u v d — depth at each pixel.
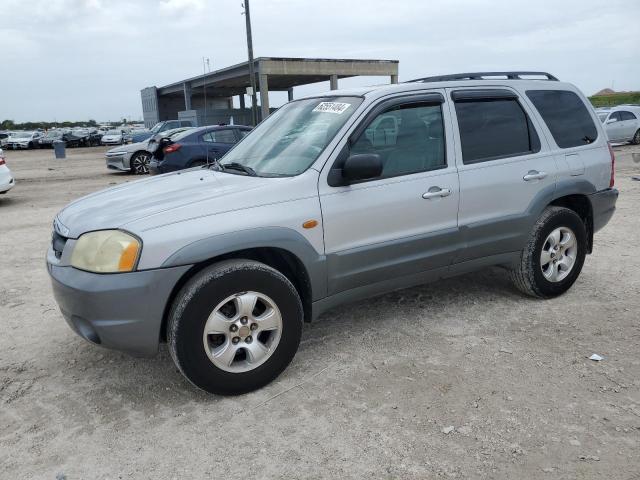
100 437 2.98
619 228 7.45
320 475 2.62
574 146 4.74
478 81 4.34
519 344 3.93
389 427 2.97
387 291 4.01
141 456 2.80
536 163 4.46
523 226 4.41
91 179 16.73
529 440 2.82
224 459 2.76
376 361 3.74
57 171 20.55
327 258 3.56
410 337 4.10
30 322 4.66
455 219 4.08
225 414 3.16
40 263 6.52
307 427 3.00
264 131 4.38
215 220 3.19
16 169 22.30
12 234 8.23
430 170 3.96
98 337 3.11
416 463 2.68
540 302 4.73
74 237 3.21
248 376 3.33
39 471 2.71
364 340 4.07
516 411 3.08
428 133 4.00
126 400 3.35
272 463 2.71
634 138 21.27
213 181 3.72
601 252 6.28
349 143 3.65
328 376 3.55
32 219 9.52
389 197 3.75
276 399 3.30
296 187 3.46
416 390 3.34
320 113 4.00
